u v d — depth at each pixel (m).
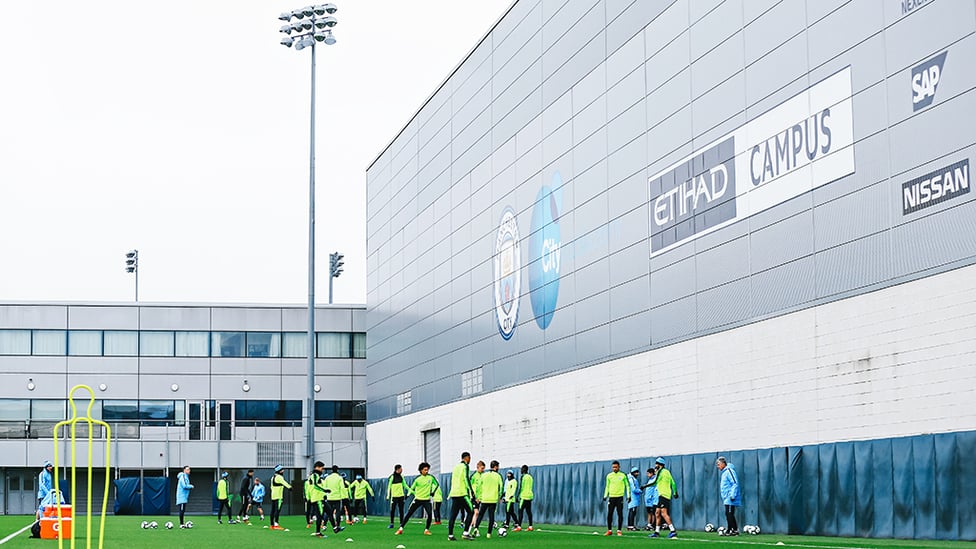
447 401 60.44
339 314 79.25
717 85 35.94
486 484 33.09
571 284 46.03
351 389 78.69
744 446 33.78
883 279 28.22
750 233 33.94
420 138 66.88
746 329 33.91
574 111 46.22
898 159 27.91
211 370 77.31
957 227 25.88
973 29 25.72
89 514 20.58
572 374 45.62
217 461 72.44
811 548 24.38
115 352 76.50
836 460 29.61
